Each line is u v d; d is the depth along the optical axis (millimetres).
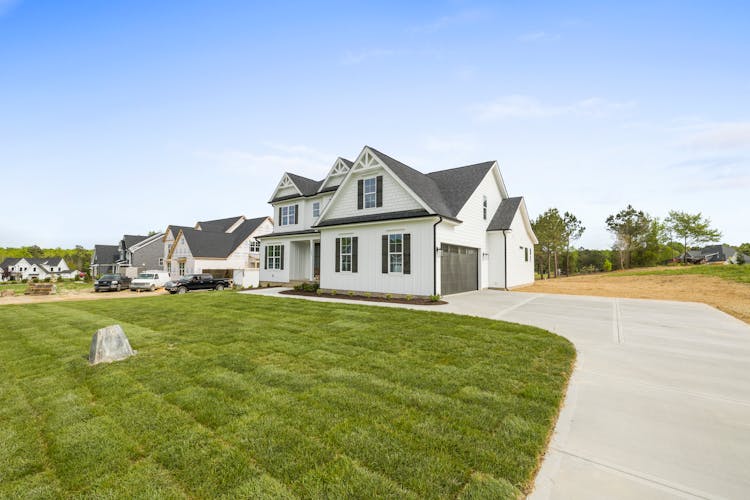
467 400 3859
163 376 4852
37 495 2385
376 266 15227
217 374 4871
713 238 38094
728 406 3812
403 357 5629
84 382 4766
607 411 3674
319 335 7258
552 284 23672
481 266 18844
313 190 23266
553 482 2439
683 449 2902
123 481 2504
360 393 4090
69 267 80375
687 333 7691
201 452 2852
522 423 3281
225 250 34969
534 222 38062
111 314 10938
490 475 2479
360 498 2244
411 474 2494
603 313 10500
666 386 4438
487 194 20078
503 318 9578
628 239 39688
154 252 43219
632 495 2287
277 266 23219
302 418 3443
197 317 9789
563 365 5180
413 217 13906
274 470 2576
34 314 11781
